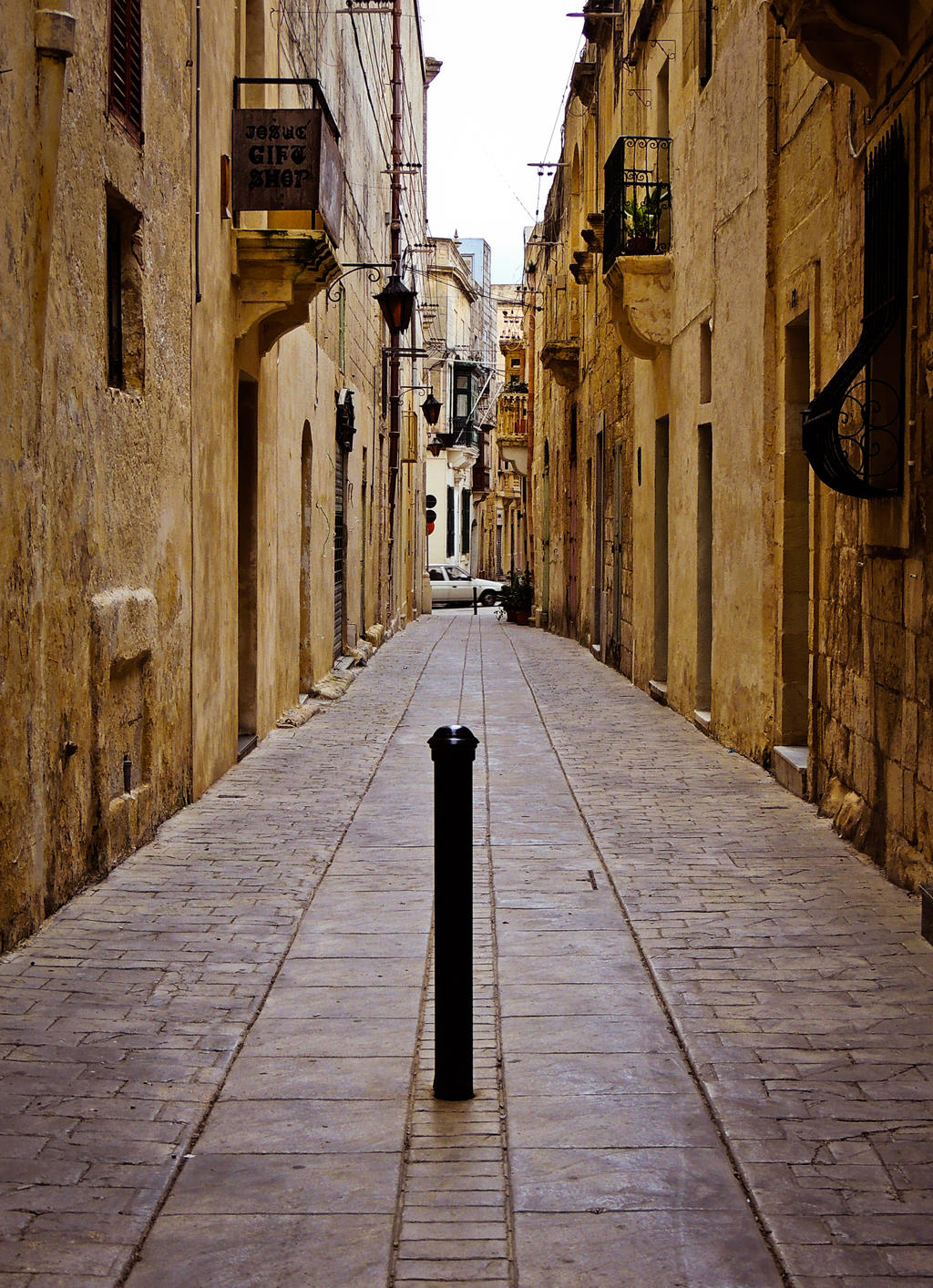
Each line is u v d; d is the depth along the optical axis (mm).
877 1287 3215
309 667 15133
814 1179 3740
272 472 12383
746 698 10922
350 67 19203
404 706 14789
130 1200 3629
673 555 14578
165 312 8367
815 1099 4254
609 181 16219
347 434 18188
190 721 9070
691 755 11133
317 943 5973
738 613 11188
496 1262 3369
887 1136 4000
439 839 4320
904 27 6688
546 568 32000
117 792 7418
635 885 6867
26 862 5902
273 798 9266
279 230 10477
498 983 5434
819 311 8812
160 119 8211
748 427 10820
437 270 48844
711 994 5234
